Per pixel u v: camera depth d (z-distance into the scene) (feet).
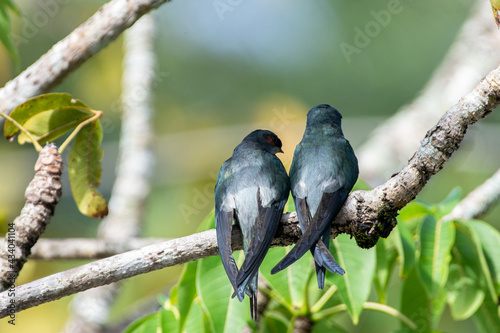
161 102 50.42
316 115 22.56
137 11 26.23
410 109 46.34
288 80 52.29
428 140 18.83
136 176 40.01
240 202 20.54
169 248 20.03
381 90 52.21
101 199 25.61
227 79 51.85
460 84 45.78
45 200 21.63
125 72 43.09
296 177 21.04
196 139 49.57
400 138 44.80
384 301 24.88
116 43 47.19
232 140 49.83
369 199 19.76
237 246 21.50
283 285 22.36
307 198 20.47
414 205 25.26
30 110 24.35
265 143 22.54
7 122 24.30
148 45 43.65
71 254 32.99
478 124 47.39
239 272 18.78
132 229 38.65
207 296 21.76
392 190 19.40
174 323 23.70
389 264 25.61
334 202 19.88
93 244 33.06
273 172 21.12
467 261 24.90
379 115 52.03
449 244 23.16
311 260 22.57
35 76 26.68
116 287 37.68
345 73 52.54
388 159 43.93
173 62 51.11
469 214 31.17
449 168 47.42
